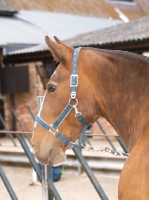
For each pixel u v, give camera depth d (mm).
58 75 2957
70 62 2945
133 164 2746
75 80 2906
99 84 2957
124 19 17703
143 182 2643
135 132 2912
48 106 2986
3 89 12109
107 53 3021
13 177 7473
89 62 2953
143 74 2936
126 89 2945
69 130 2957
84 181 6957
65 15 15852
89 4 17766
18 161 7852
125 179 2770
